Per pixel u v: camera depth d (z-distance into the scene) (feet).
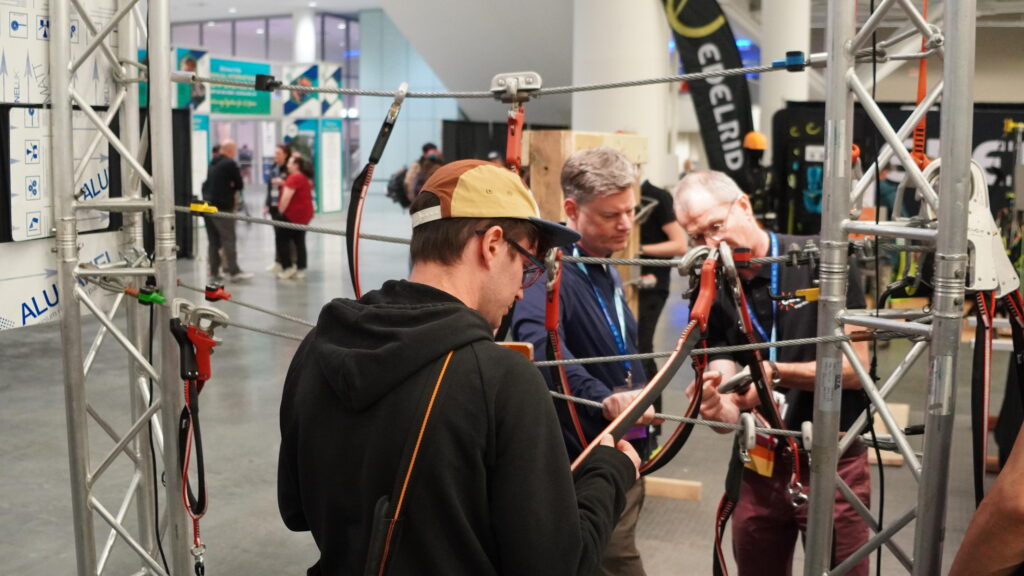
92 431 17.25
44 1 8.70
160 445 9.48
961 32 5.19
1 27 8.36
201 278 34.73
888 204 22.82
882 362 22.71
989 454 15.93
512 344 5.97
